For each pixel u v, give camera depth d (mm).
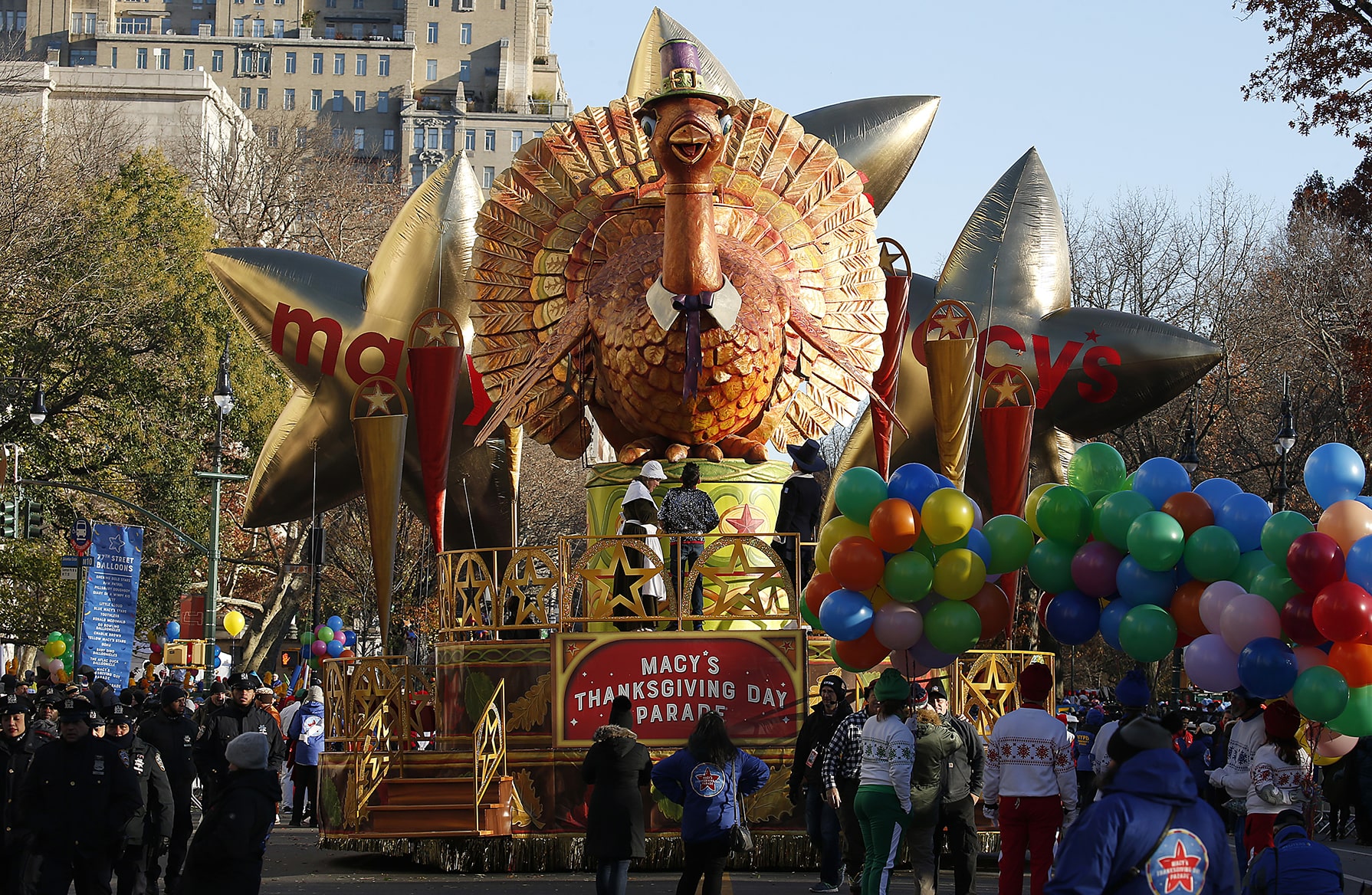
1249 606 10391
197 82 95438
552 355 16297
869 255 17797
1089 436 22938
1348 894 12844
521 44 135125
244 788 8898
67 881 10641
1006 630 12453
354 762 14680
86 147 53156
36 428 35406
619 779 10789
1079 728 17906
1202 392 38719
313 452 23422
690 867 10617
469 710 14750
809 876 13938
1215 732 19422
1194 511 11070
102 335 38438
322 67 131625
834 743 11719
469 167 23172
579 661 14336
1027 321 22281
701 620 14469
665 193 14500
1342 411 35844
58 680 27016
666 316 15164
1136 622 11109
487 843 14406
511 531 20578
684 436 16281
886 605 11750
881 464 17609
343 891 13266
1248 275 40500
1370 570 9875
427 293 22609
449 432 16625
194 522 38844
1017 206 22781
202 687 28391
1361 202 32812
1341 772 19953
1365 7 25344
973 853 11547
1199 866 6246
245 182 57688
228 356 37219
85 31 132625
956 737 11094
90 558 27703
